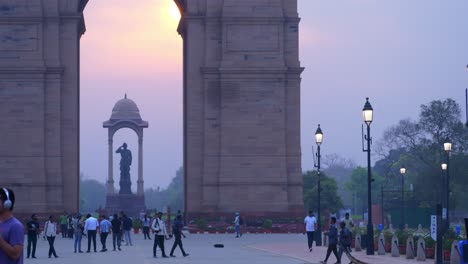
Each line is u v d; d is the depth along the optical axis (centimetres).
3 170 10869
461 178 18300
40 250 8194
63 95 11050
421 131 19950
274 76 11181
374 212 17050
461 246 4372
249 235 10638
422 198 18200
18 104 10925
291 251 7675
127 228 9269
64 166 11025
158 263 6188
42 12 11012
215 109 11169
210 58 11188
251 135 11150
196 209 11188
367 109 6856
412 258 6456
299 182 11156
